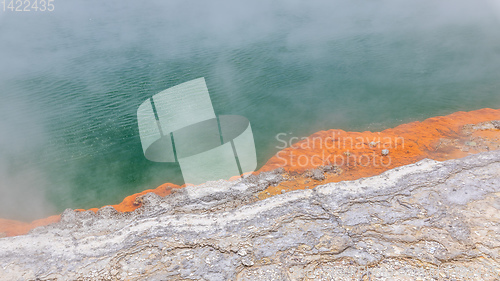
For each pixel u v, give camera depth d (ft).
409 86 38.70
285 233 18.79
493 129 28.27
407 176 22.18
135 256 18.12
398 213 19.40
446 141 27.35
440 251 16.92
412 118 32.53
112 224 21.13
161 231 19.72
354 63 45.91
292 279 16.19
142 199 23.50
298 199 21.26
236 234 19.02
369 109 34.83
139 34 62.90
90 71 47.06
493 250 16.67
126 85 42.11
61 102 39.14
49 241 19.75
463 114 31.71
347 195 21.11
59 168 29.09
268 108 36.14
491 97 34.83
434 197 20.27
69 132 33.68
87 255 18.45
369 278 15.90
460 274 15.65
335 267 16.60
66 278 17.13
